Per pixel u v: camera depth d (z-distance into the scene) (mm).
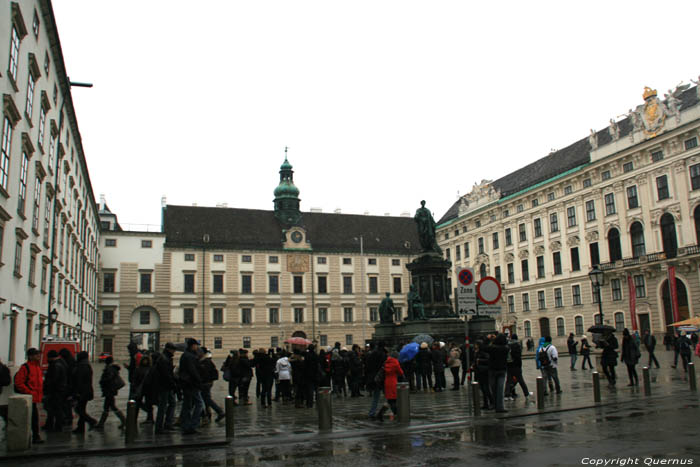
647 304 58500
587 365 36969
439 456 10500
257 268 84562
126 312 77000
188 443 12641
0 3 21844
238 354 20922
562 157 75562
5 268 24219
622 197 61906
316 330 85812
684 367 28828
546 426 13375
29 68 27828
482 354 16859
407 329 35812
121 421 15852
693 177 54656
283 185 92312
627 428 12555
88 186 57688
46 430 15516
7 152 23953
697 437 11219
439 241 95438
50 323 34562
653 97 58750
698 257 52938
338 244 90750
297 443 12516
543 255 72875
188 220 86438
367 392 24719
